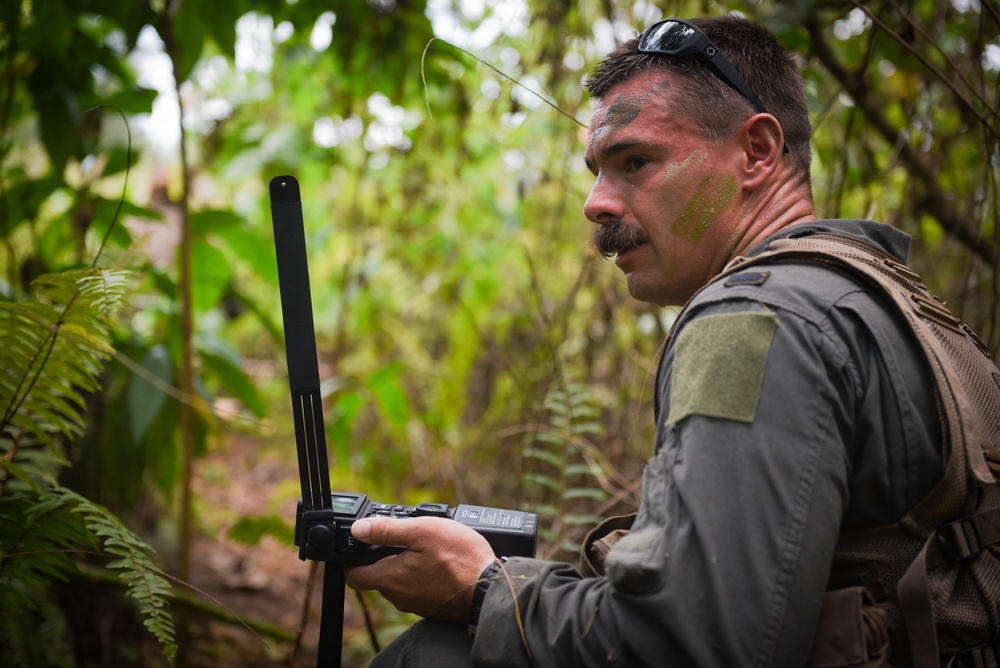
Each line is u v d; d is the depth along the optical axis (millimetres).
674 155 1161
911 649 913
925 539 946
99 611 2285
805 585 877
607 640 923
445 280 3551
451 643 1119
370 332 3887
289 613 2846
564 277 3248
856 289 995
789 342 942
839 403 931
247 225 2572
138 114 2490
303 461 1158
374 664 1199
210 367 2521
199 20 2498
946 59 1679
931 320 1042
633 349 2762
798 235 1124
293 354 1163
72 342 1438
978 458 941
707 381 942
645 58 1193
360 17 2643
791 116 1210
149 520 3127
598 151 1203
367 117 3146
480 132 3303
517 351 3246
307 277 1171
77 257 2322
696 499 897
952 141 2330
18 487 1526
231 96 3857
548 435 2176
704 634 867
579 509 2449
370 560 1145
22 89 2535
